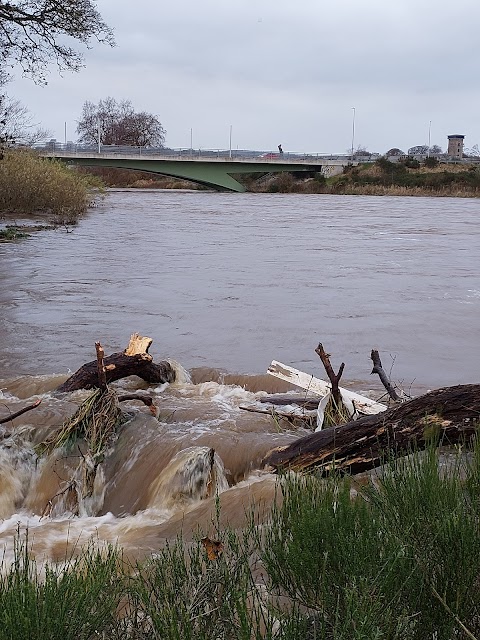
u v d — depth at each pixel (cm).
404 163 8950
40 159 3909
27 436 727
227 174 8356
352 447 590
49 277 1755
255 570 405
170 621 308
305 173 9144
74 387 845
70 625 314
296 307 1426
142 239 2817
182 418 767
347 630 301
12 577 366
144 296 1520
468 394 577
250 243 2758
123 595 363
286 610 345
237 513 562
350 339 1161
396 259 2305
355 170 8788
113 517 633
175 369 920
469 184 8125
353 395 765
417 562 337
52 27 2634
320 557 346
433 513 374
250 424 744
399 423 580
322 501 393
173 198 6769
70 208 3722
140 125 12750
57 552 550
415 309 1425
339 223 3928
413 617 319
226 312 1361
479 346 1129
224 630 321
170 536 561
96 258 2158
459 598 321
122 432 712
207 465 628
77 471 675
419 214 4766
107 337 1148
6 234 2666
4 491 658
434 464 443
